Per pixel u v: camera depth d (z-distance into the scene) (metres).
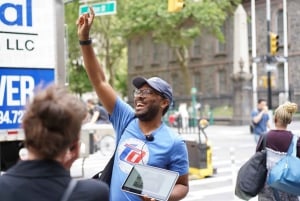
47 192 1.94
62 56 7.96
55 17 7.86
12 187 1.93
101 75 3.62
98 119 14.88
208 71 46.00
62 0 7.96
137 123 3.45
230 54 43.78
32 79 7.61
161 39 36.81
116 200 3.23
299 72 38.84
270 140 5.18
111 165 3.44
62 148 2.01
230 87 43.62
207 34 45.88
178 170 3.30
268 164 5.13
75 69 31.09
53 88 2.09
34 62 7.64
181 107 32.12
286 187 4.96
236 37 36.00
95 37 36.62
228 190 10.36
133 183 2.83
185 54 43.31
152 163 3.25
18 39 7.50
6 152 7.62
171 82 50.50
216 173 12.53
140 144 3.33
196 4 32.84
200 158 11.86
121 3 33.47
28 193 1.92
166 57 51.12
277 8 40.69
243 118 34.84
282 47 40.09
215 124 36.66
